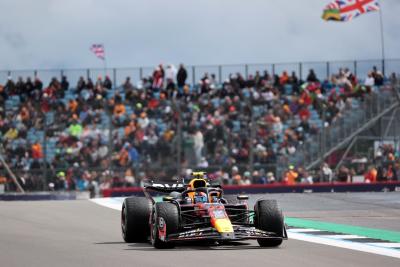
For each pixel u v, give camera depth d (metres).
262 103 152.12
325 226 69.12
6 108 157.12
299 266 38.78
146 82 164.12
